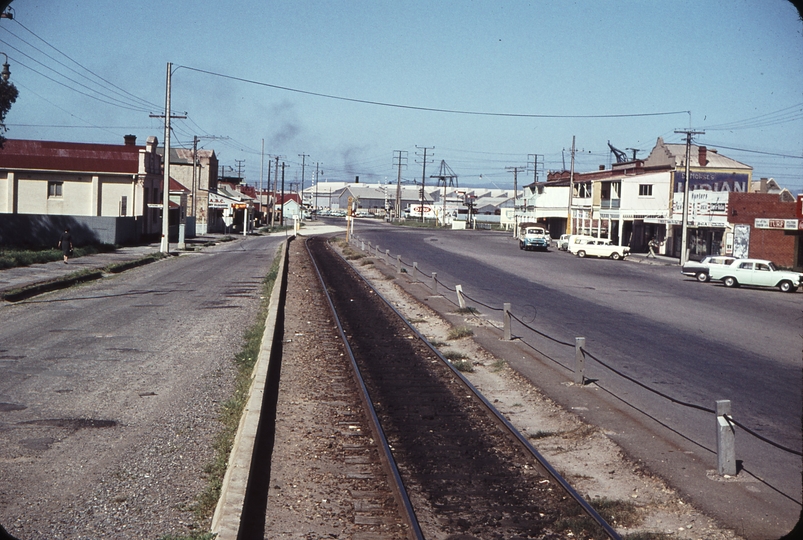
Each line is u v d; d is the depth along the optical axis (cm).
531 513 744
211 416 1033
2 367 1292
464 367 1495
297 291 2902
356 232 9475
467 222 13162
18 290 2397
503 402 1239
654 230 6650
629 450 961
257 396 1084
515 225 9288
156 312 2088
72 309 2105
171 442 906
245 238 7625
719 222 5275
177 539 616
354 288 3142
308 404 1166
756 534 700
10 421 970
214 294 2600
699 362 1634
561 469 897
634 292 3269
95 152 5734
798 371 1566
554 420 1130
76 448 871
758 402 1270
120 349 1510
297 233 8938
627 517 734
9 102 3381
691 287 3650
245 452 816
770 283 3662
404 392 1280
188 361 1416
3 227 4800
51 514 678
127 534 640
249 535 672
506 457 923
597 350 1745
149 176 5975
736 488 825
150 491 742
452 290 3158
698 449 976
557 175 10425
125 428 961
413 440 990
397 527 702
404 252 5781
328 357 1573
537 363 1567
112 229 5000
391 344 1783
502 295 2981
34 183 5556
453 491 801
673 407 1216
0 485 745
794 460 943
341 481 825
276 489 790
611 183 7012
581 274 4191
